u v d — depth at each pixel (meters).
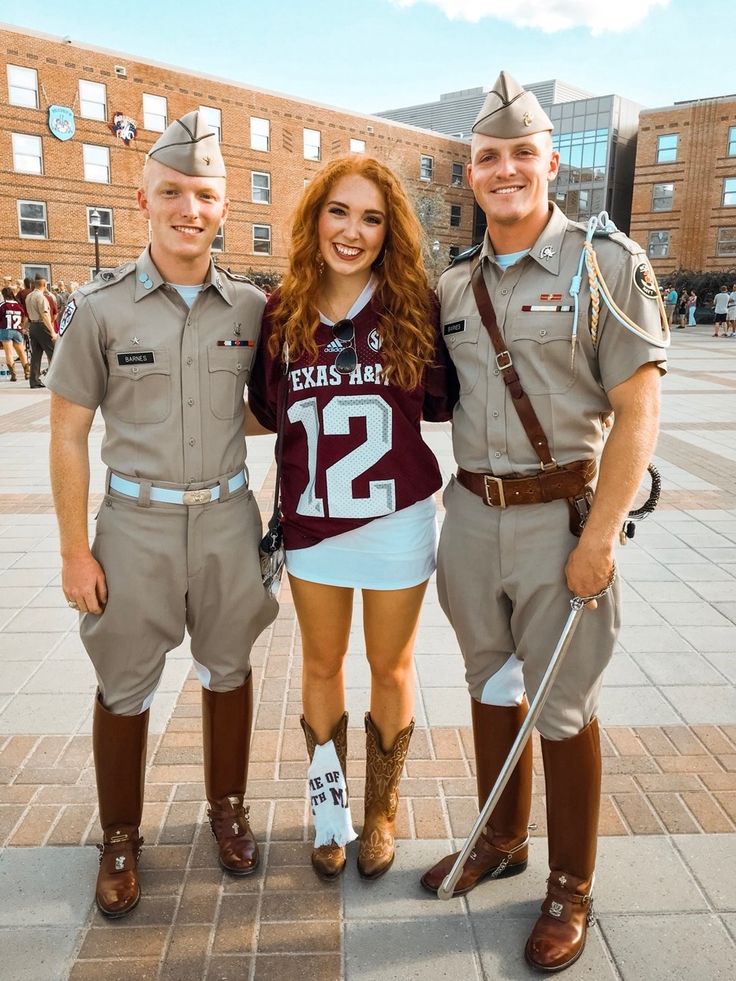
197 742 2.93
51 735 2.97
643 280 1.84
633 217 40.12
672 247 39.25
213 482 2.13
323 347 2.11
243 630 2.26
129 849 2.21
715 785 2.66
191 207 1.94
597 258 1.87
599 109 42.25
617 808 2.54
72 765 2.78
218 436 2.12
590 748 2.04
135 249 29.53
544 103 58.38
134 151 28.98
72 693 3.29
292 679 3.44
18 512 6.04
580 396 1.94
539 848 2.41
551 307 1.89
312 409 2.12
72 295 2.03
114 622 2.10
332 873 2.24
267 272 33.44
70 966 1.95
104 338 2.02
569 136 43.84
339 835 2.28
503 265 1.98
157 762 2.80
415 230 2.10
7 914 2.12
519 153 1.88
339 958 1.98
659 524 5.70
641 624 3.98
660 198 39.25
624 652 3.67
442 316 2.13
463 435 2.08
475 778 2.72
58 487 2.05
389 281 2.09
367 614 2.23
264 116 32.47
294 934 2.06
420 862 2.33
